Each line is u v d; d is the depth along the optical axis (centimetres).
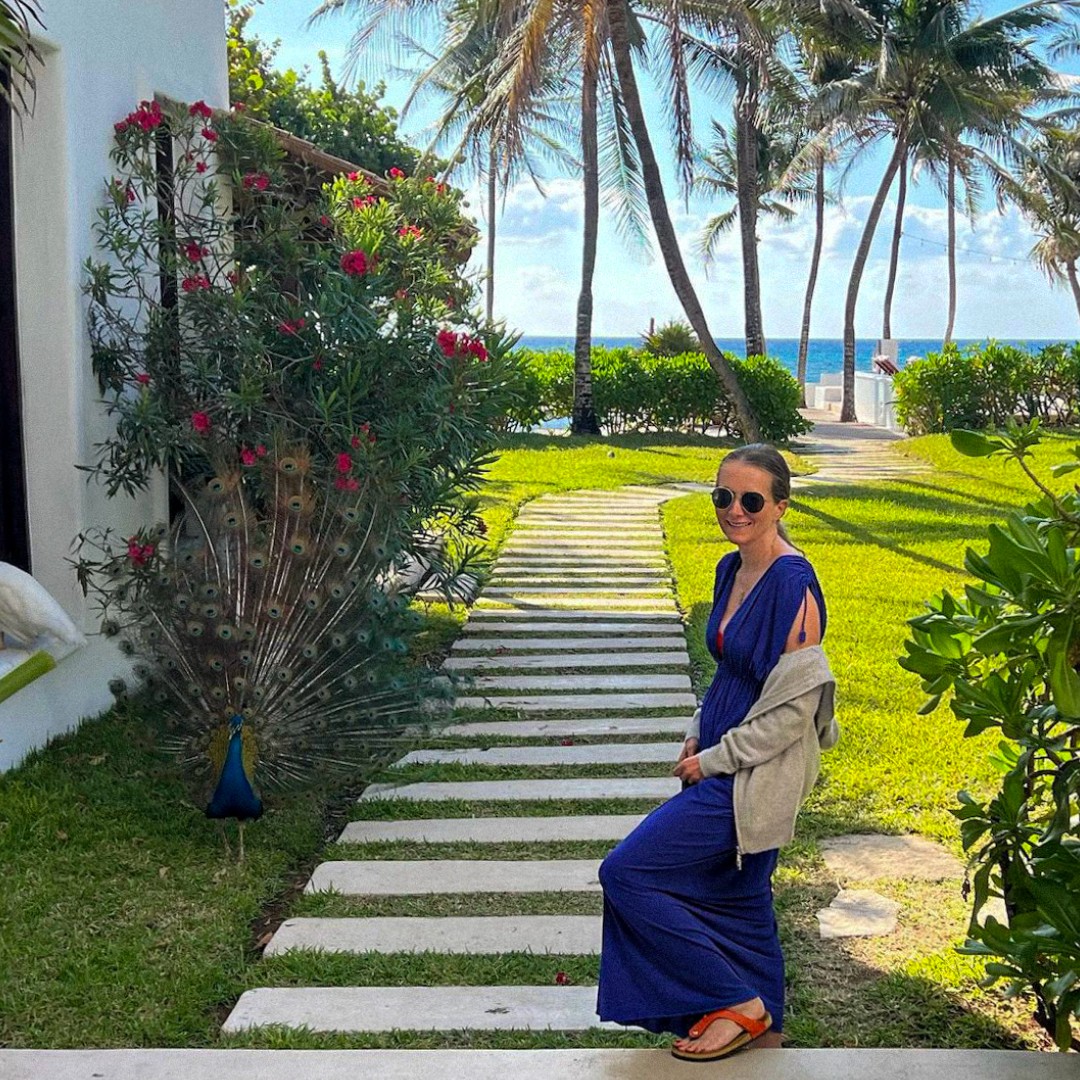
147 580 514
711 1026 302
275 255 694
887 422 2875
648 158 1488
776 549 310
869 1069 304
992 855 334
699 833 295
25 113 594
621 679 739
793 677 292
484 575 829
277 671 487
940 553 1078
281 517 518
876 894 442
